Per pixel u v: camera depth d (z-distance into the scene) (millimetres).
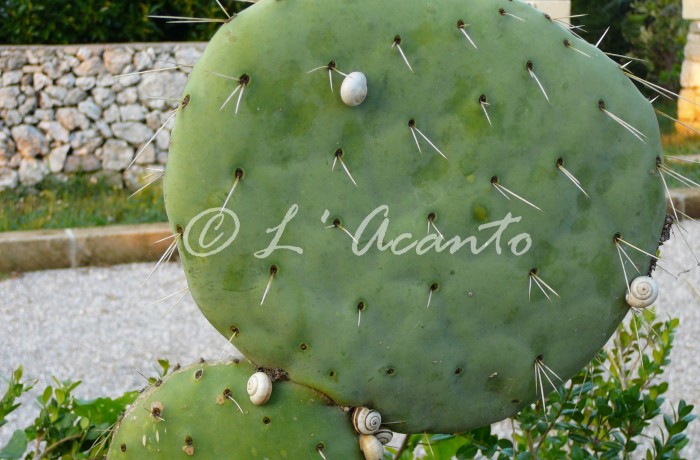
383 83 1042
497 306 1074
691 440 1976
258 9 1031
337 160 1041
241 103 1026
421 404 1080
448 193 1060
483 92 1057
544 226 1075
